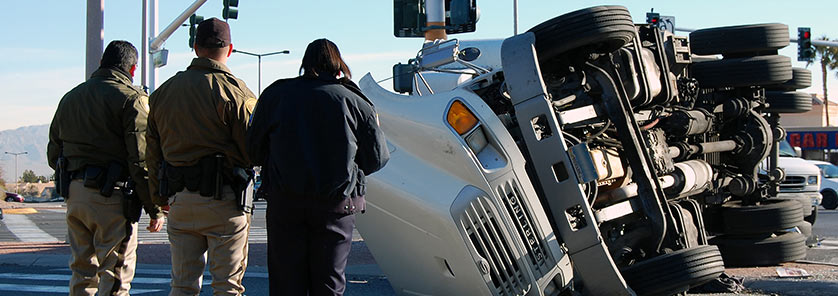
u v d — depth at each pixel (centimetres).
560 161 498
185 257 432
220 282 429
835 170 2305
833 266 801
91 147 484
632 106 621
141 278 819
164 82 435
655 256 559
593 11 536
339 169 371
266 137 382
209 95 419
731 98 822
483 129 494
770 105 880
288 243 377
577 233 505
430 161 509
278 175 371
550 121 498
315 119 372
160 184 432
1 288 757
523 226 493
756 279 703
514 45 512
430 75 750
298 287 379
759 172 897
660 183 587
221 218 425
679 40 744
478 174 484
